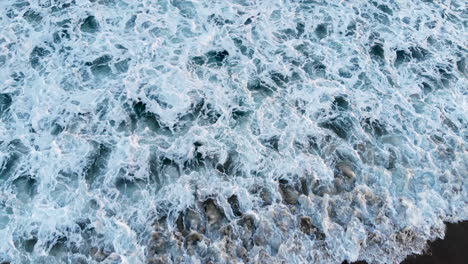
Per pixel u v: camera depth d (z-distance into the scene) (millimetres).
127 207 6449
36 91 7641
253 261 6086
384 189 6852
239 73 8148
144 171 6828
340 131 7504
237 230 6301
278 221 6426
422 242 6434
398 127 7609
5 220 6289
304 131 7434
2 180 6660
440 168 7156
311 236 6348
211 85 7926
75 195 6527
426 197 6824
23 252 6027
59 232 6188
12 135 7129
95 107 7508
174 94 7742
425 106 7914
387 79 8266
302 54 8539
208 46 8492
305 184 6828
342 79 8203
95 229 6223
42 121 7277
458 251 6387
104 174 6766
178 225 6316
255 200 6602
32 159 6871
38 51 8234
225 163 6977
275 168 6957
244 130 7391
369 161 7160
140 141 7168
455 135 7582
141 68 8070
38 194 6531
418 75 8375
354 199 6711
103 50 8297
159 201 6527
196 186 6703
